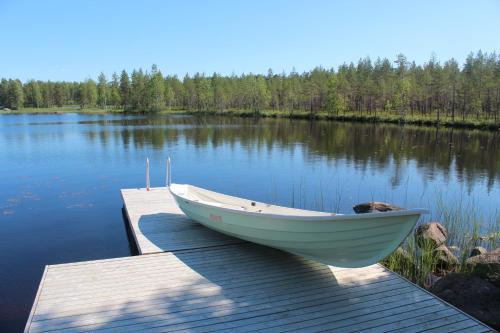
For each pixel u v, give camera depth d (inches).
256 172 687.1
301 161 803.4
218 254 245.6
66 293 190.7
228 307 181.8
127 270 219.8
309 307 184.1
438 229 332.2
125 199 388.8
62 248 320.8
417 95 1971.0
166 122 1972.2
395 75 2210.9
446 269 279.9
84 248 321.4
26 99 3976.4
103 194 502.3
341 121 2094.0
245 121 2091.5
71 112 3324.3
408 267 266.5
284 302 187.9
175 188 349.7
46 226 374.3
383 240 191.2
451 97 1855.3
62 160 773.9
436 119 1803.6
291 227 213.5
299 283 208.1
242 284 205.3
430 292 203.0
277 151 945.5
